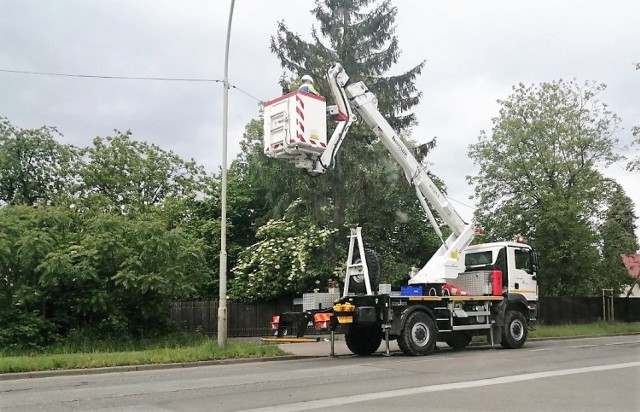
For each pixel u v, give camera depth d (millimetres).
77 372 13406
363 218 27359
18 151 31781
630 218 37812
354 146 26391
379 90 27031
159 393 9828
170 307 21000
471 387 9820
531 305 19391
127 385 11016
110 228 19047
